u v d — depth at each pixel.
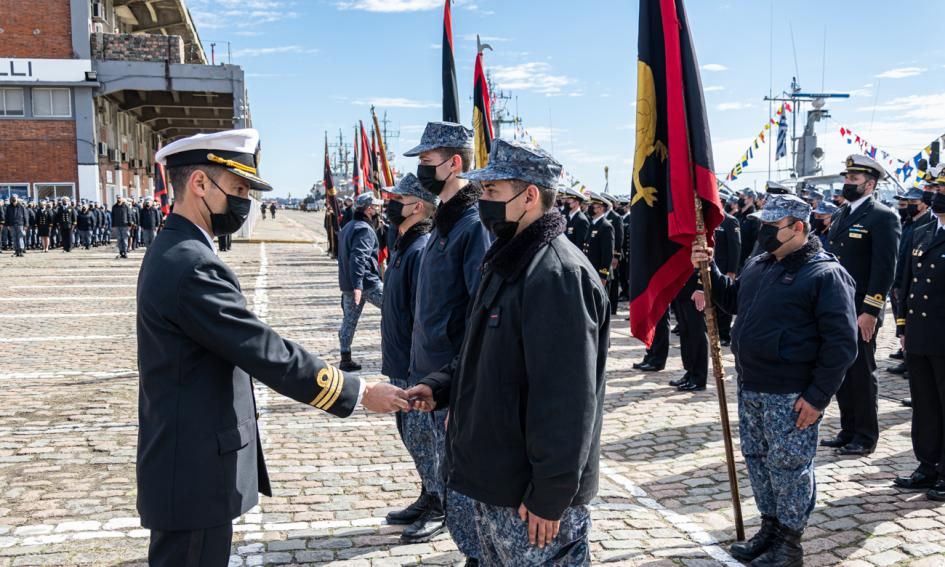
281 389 2.70
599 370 2.78
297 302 14.93
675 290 4.33
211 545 2.68
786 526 4.06
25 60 29.72
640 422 6.98
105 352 9.77
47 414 6.93
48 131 30.70
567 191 12.88
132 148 39.34
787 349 4.04
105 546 4.29
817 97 23.83
